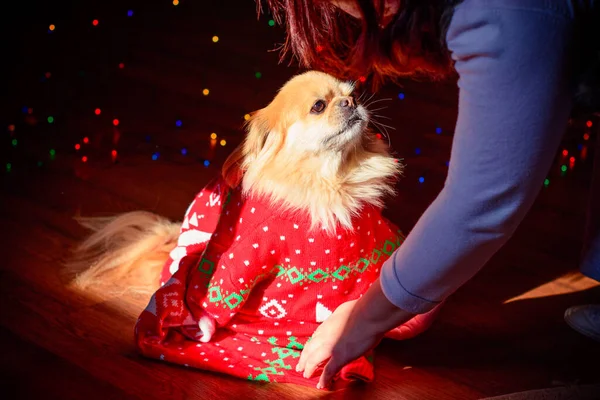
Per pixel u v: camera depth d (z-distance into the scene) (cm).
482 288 258
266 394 201
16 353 211
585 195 319
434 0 122
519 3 108
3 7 468
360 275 210
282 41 449
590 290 258
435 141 357
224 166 209
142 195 304
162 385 202
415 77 165
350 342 171
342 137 197
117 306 237
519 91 111
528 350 227
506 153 116
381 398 202
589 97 116
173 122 366
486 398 202
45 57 422
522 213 125
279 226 195
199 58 429
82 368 207
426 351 225
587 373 216
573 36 109
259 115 208
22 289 242
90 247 266
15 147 333
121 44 441
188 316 210
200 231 222
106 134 350
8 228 275
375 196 211
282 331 211
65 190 303
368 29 129
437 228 131
